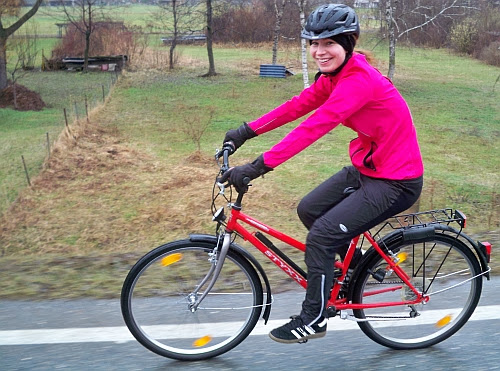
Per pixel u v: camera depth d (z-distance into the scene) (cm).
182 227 1246
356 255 352
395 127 312
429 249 357
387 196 318
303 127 304
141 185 1523
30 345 356
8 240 1220
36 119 2536
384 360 340
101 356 344
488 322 380
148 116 2392
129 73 3516
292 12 4338
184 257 345
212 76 3303
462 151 1894
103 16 4156
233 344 351
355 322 386
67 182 1564
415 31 4244
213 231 1218
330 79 323
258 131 345
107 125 2223
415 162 320
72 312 405
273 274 469
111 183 1550
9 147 1959
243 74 3350
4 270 510
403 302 356
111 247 1172
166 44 4747
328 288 328
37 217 1326
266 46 4547
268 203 1336
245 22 4703
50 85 3328
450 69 3609
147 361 342
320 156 1777
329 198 344
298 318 330
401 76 3262
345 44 303
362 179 329
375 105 306
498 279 452
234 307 352
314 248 325
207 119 2317
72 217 1323
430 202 1356
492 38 4050
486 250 356
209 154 1816
